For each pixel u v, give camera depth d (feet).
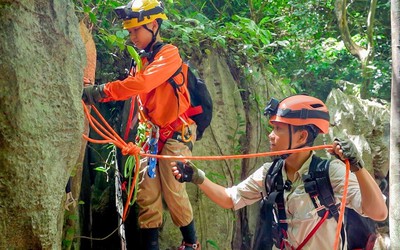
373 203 7.59
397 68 10.11
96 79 14.94
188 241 12.28
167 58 10.58
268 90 18.42
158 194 12.01
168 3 15.66
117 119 14.82
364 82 22.24
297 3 25.32
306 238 8.21
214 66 17.07
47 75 6.56
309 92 24.70
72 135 7.04
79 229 13.33
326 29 26.53
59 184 6.88
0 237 6.31
